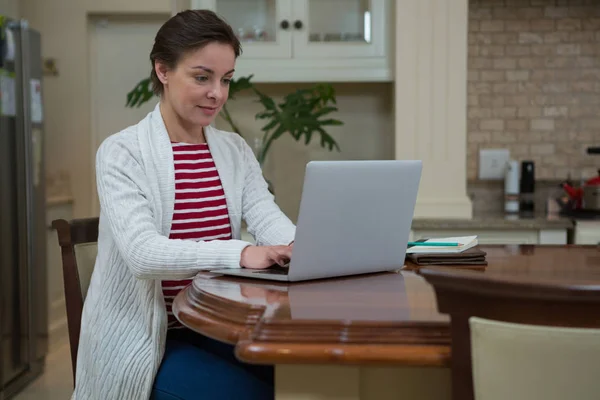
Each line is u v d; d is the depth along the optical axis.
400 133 3.29
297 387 1.20
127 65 5.20
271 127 3.34
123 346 1.65
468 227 3.16
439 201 3.27
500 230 3.17
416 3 3.26
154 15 5.12
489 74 3.62
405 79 3.28
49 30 5.09
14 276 3.67
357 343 1.10
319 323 1.12
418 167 1.61
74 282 1.77
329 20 3.46
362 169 1.51
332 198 1.48
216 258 1.58
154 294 1.65
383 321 1.12
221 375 1.58
